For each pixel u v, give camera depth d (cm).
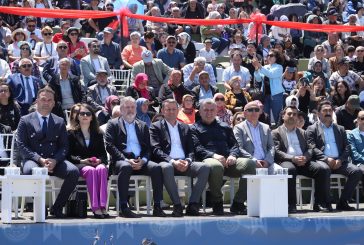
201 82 2897
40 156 2119
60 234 1923
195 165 2219
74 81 2698
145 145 2239
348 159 2486
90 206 2305
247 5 4372
